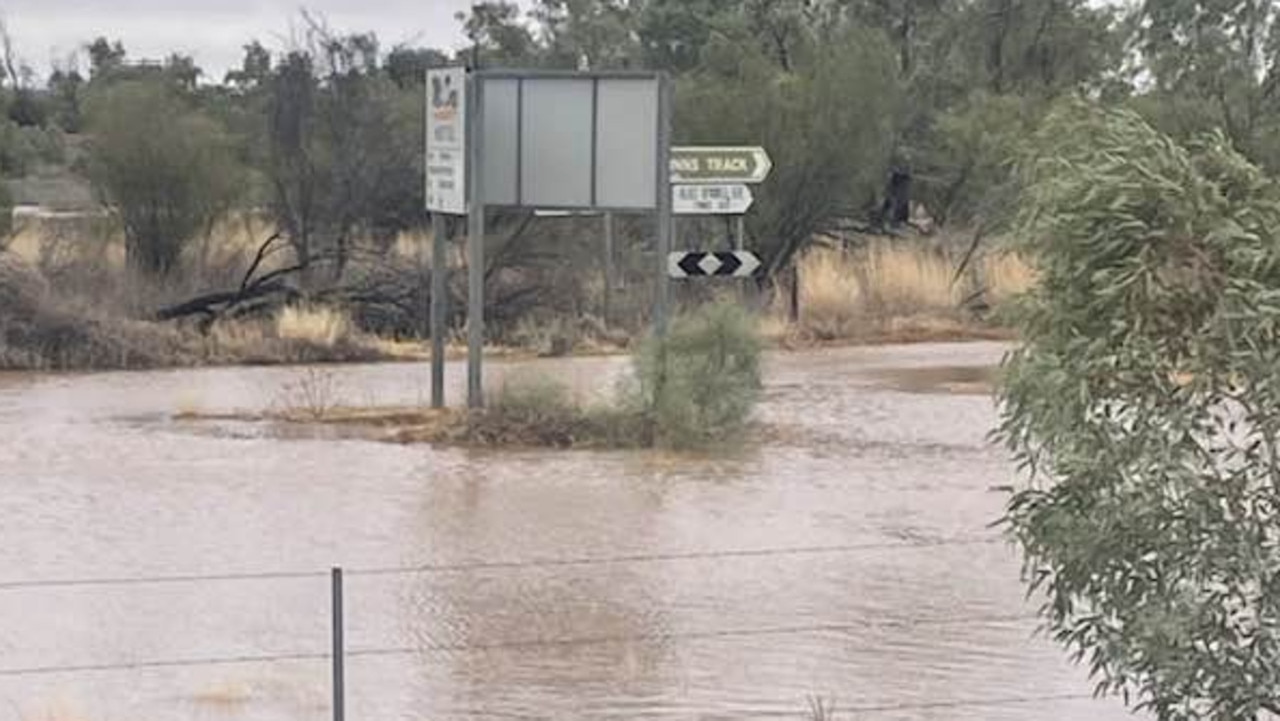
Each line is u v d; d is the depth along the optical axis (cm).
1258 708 1002
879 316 4547
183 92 5103
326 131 4547
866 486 2338
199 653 1485
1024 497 987
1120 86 5844
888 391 3391
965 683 1393
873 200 5228
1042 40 6128
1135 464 944
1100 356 938
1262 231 934
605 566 1833
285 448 2644
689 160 3397
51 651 1495
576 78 2858
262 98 4888
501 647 1510
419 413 2909
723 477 2408
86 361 3762
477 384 2847
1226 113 4722
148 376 3609
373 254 4409
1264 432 941
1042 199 963
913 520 2092
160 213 4366
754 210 4641
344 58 4612
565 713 1316
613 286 4331
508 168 2888
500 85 2878
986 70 6109
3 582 1742
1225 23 6016
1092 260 948
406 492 2277
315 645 1516
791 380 3581
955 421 2970
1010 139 1495
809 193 4716
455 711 1320
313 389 3191
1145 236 940
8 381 3525
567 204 2878
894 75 4953
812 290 4500
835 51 4947
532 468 2475
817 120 4691
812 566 1839
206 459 2544
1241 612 1005
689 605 1667
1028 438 982
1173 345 941
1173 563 952
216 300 4153
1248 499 952
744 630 1566
